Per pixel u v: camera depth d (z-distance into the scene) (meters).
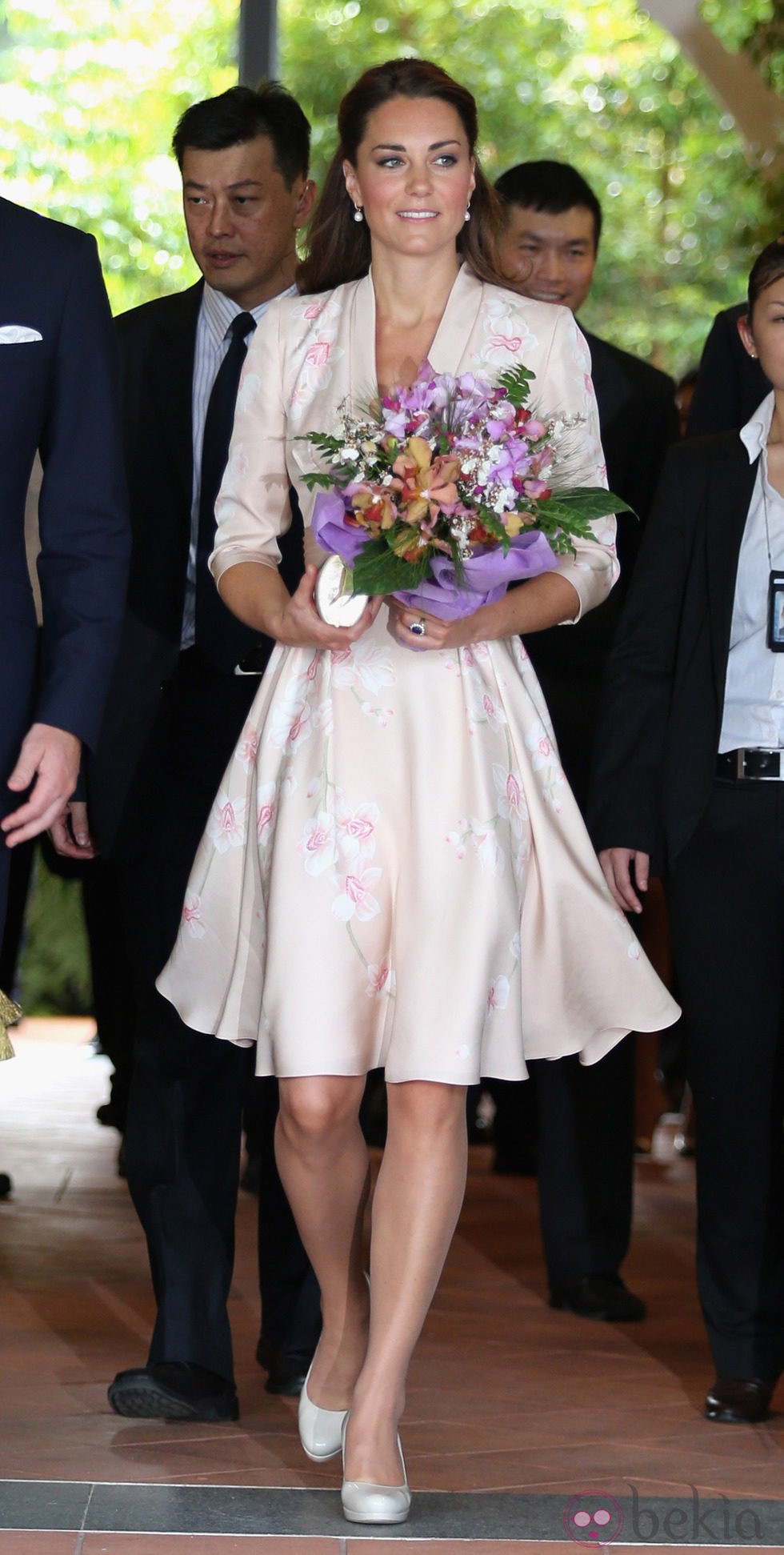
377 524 5.80
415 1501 6.20
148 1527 5.86
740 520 7.30
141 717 7.70
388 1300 6.04
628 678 7.52
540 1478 6.54
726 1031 7.28
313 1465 6.60
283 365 6.70
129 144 16.84
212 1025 6.69
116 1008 11.79
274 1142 7.09
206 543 7.63
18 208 6.23
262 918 6.41
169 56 16.84
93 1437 6.88
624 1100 9.15
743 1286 7.35
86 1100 15.10
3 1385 7.61
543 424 6.11
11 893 11.09
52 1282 9.45
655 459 9.24
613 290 20.25
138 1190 7.31
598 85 20.19
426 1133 6.05
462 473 5.77
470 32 19.92
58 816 6.10
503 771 6.28
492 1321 8.94
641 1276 9.95
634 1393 7.73
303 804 6.19
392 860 6.16
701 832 7.27
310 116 19.38
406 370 6.49
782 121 18.05
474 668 6.29
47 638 6.21
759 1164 7.32
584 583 6.64
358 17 19.59
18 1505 6.05
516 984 6.21
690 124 20.09
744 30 17.62
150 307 8.19
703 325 20.14
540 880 6.44
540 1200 9.27
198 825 7.60
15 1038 18.09
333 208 6.81
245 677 7.61
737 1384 7.35
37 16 16.70
